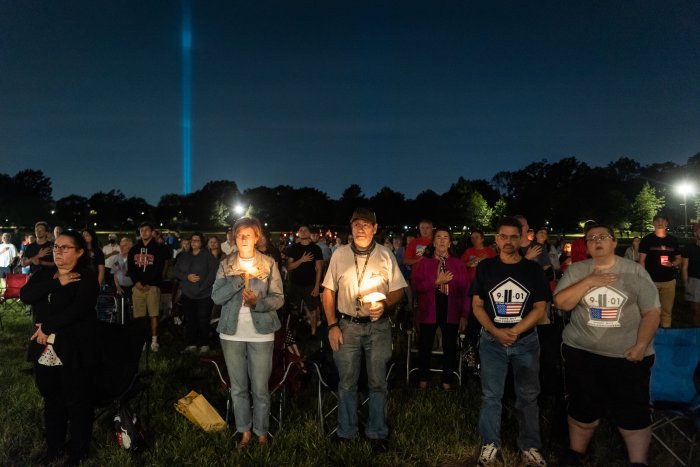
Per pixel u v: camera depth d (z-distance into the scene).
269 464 3.97
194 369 6.60
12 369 6.45
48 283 3.82
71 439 3.95
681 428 4.67
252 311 4.20
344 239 15.30
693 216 71.69
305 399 5.47
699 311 7.38
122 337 4.23
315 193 107.00
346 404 4.29
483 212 80.88
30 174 137.50
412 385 6.00
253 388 4.30
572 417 3.87
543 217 84.75
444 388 5.79
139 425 4.27
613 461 4.09
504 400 5.06
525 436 4.05
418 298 5.84
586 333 3.69
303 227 8.59
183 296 7.80
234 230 4.19
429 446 4.29
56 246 3.87
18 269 13.38
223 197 115.56
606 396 3.71
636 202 74.06
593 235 3.69
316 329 8.93
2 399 5.33
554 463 4.12
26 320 10.12
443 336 5.77
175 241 19.47
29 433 4.54
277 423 4.83
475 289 4.13
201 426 4.61
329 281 4.28
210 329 8.40
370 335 4.23
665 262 8.15
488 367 4.06
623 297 3.58
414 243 7.70
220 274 4.32
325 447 4.29
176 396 5.46
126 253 8.65
